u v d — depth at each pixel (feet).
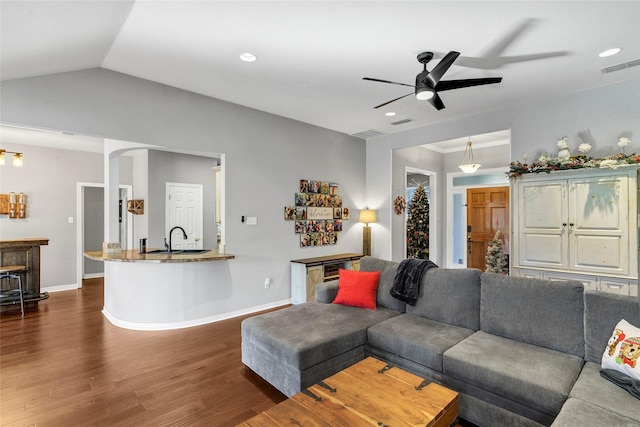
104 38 8.60
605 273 10.53
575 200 11.17
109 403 7.61
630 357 5.67
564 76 11.05
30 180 18.21
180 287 12.73
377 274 10.85
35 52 8.05
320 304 10.78
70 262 19.47
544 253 11.81
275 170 15.67
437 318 9.21
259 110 15.01
